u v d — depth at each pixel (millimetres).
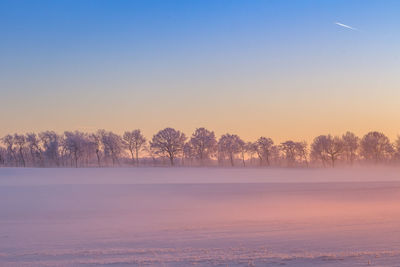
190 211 23203
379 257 10414
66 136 110062
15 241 13711
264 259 10422
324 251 11406
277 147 116875
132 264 10070
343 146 110062
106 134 111875
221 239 13562
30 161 107750
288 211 22719
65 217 20625
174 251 11648
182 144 112562
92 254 11336
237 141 117312
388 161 109438
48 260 10656
